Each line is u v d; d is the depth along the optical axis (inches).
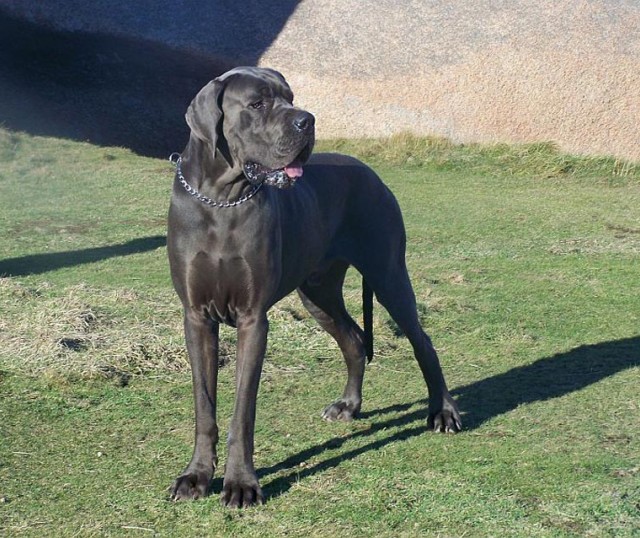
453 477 156.4
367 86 467.2
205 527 145.3
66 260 259.9
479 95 452.4
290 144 147.3
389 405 183.2
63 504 150.5
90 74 487.2
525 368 198.7
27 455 163.5
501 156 422.0
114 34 513.7
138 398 183.8
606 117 437.1
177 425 173.8
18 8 517.7
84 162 381.1
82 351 199.0
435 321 222.8
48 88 471.8
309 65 481.1
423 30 476.4
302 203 162.1
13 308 219.8
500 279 252.5
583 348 208.7
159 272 251.6
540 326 221.3
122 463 161.3
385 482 155.2
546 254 276.4
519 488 153.4
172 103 477.7
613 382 190.4
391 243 173.5
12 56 491.5
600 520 145.8
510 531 143.6
